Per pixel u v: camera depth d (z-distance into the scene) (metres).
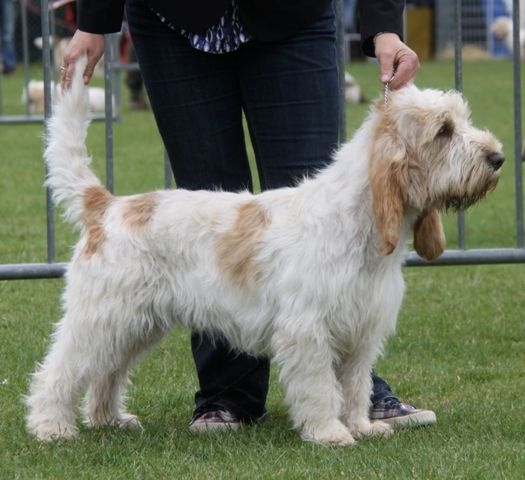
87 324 8.13
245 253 7.94
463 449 7.82
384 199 7.53
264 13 8.18
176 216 8.10
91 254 8.13
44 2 10.42
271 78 8.32
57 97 8.68
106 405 8.77
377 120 7.82
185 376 10.16
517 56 11.13
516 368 10.36
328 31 8.43
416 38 49.97
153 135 27.30
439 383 9.91
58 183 8.39
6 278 10.88
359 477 7.21
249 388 8.88
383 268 7.86
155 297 8.16
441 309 12.59
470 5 50.66
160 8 8.20
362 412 8.36
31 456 7.84
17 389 9.62
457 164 7.66
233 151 8.62
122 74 39.59
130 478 7.32
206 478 7.30
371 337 8.05
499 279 13.91
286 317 7.81
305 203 7.89
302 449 7.87
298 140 8.40
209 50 8.25
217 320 8.16
